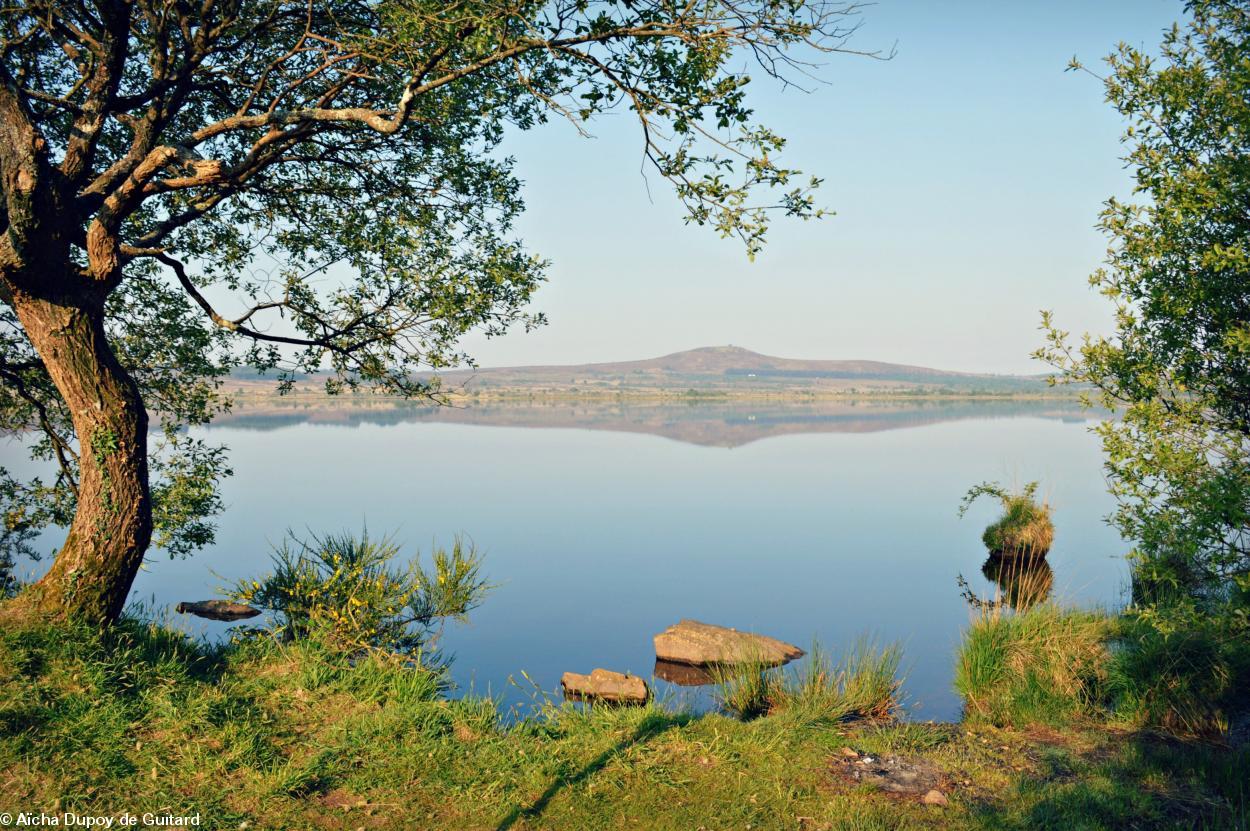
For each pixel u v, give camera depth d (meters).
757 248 6.13
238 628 8.27
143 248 7.29
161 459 11.05
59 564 6.72
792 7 5.84
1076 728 7.15
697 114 6.15
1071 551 19.55
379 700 6.93
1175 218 5.66
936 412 161.12
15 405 10.42
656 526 24.97
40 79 8.73
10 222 6.09
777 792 5.69
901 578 17.33
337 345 9.74
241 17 8.56
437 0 6.45
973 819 5.30
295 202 9.95
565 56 6.35
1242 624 5.56
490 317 9.77
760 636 11.48
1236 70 5.64
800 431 91.81
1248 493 5.12
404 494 31.78
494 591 15.88
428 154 9.84
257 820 4.99
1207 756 6.22
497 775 5.72
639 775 5.86
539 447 64.75
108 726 5.55
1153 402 5.80
